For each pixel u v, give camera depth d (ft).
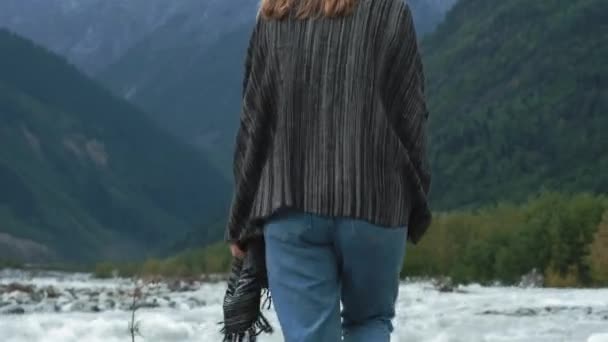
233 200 15.53
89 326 45.34
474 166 625.00
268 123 14.99
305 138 14.44
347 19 14.43
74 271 476.13
